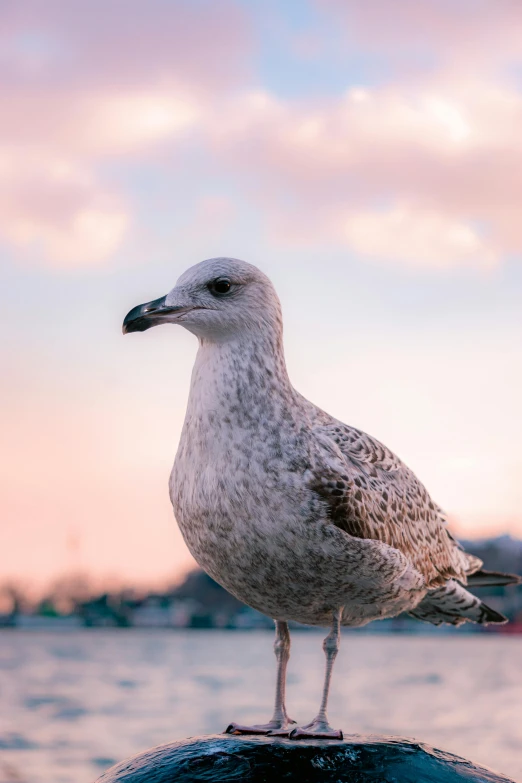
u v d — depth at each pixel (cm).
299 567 115
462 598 139
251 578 117
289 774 106
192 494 115
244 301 117
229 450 114
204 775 107
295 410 117
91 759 306
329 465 116
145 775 107
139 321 118
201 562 119
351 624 127
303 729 114
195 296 117
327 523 114
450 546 137
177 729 360
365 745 110
